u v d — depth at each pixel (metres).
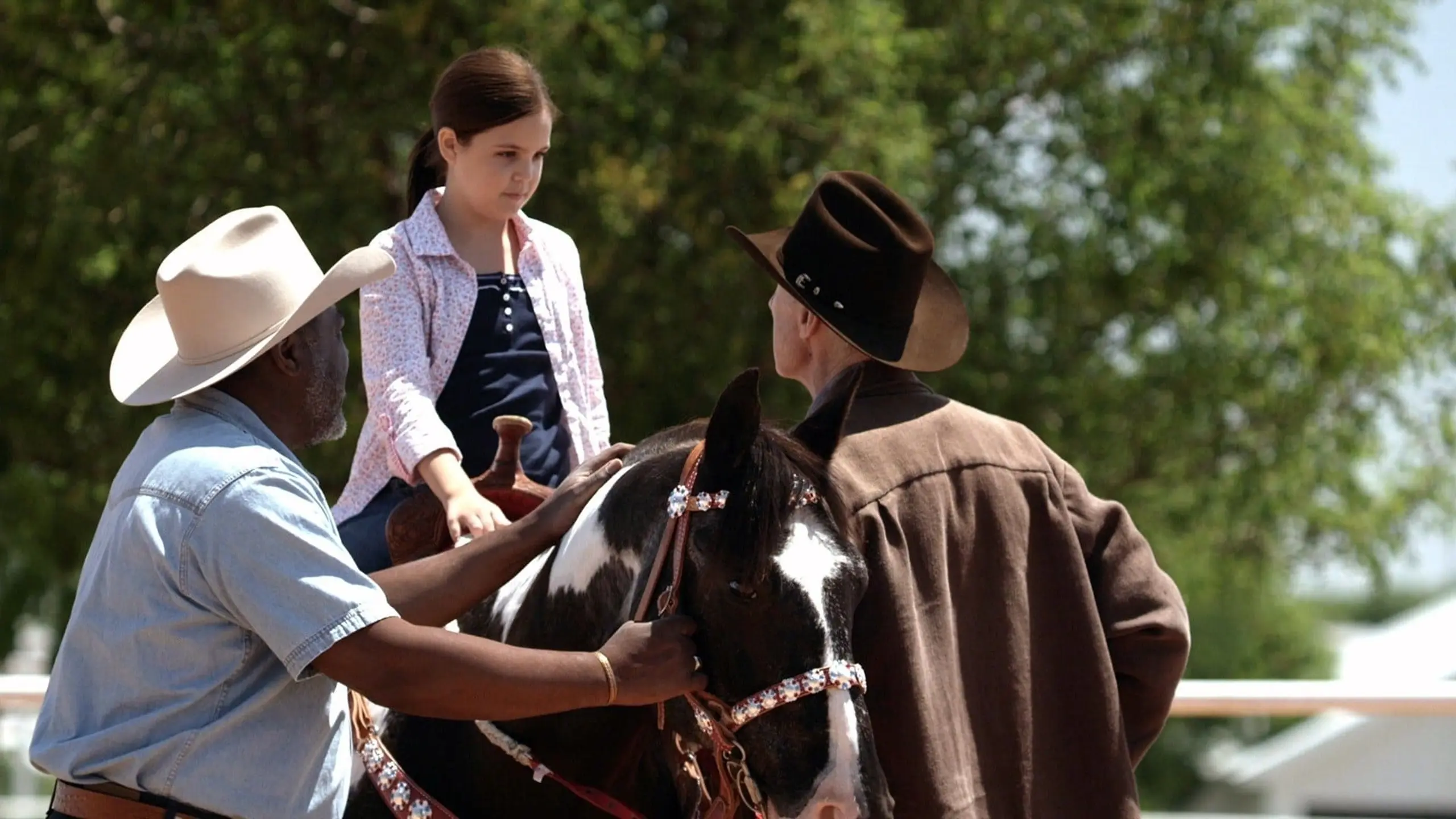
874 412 4.16
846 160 14.08
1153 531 18.77
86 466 16.09
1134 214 17.28
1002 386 16.83
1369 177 19.55
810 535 3.52
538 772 3.92
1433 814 38.19
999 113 18.23
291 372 3.64
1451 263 20.09
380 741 4.09
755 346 14.92
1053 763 4.06
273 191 13.96
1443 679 42.69
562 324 5.11
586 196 13.40
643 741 3.96
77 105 15.05
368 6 14.33
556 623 3.90
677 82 13.94
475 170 4.92
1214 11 18.11
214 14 14.42
